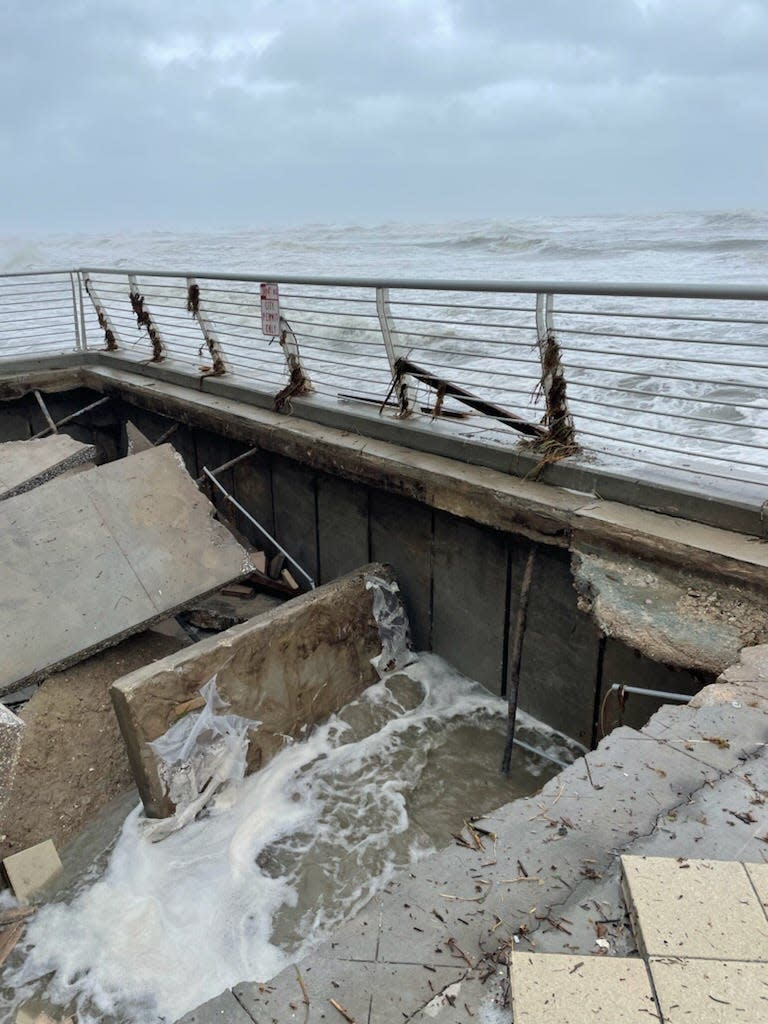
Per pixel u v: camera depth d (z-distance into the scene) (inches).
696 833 106.6
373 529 286.7
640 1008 79.8
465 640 261.0
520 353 426.3
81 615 248.8
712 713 133.8
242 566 271.0
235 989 90.0
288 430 300.2
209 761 210.7
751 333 420.8
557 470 222.7
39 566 257.0
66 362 447.8
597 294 193.3
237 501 361.1
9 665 234.1
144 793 204.1
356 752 232.2
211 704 211.2
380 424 278.8
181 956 167.3
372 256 1307.8
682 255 924.6
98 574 258.8
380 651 262.2
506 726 241.3
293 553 335.9
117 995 159.3
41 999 160.1
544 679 235.6
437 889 100.8
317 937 171.3
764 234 1140.5
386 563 278.4
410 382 285.1
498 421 245.4
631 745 126.6
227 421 333.4
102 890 184.5
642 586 185.6
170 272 371.9
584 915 94.9
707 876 95.7
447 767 226.5
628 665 207.2
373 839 199.6
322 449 285.6
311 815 208.5
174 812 204.1
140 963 165.6
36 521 268.8
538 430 236.8
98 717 232.1
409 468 250.8
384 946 93.3
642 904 91.9
